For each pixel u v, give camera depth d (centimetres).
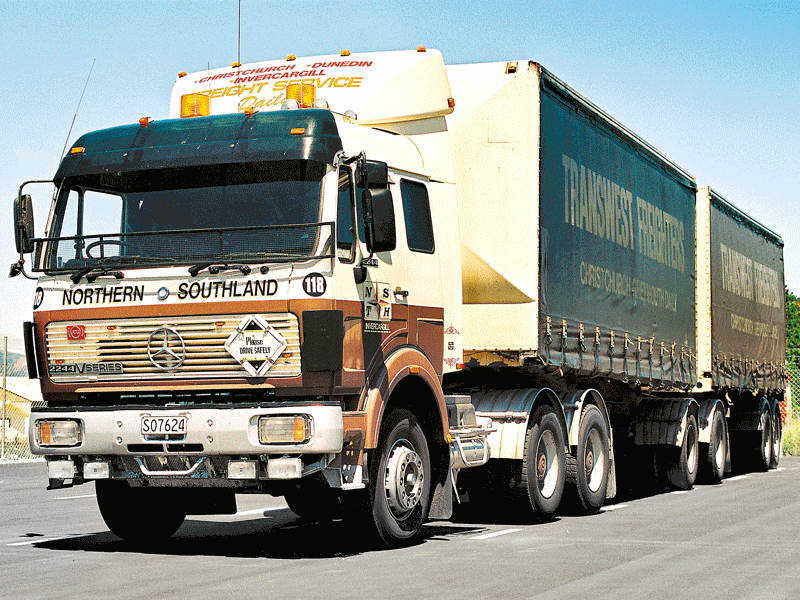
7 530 1086
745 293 2214
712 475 1831
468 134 1139
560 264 1195
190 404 830
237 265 827
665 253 1677
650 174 1608
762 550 920
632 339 1475
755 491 1644
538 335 1116
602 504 1293
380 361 890
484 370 1168
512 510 1145
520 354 1115
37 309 880
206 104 976
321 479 844
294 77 1028
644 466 1691
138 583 740
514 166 1127
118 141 898
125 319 852
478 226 1129
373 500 887
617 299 1413
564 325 1201
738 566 826
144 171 877
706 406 1872
